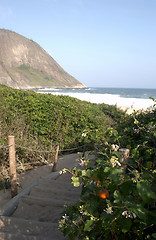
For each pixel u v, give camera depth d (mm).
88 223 1711
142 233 1625
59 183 4703
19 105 7336
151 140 2689
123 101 36250
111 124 10797
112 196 1806
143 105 29094
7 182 4574
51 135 7750
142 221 1543
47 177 5266
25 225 2916
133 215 1500
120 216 1570
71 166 6113
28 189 4324
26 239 2523
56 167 6277
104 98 42688
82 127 8586
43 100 7773
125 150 1932
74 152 8539
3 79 188375
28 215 3369
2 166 5078
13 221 3002
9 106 7043
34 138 7250
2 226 2898
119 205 1556
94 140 8125
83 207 1854
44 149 6945
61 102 8320
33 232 2762
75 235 1890
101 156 2725
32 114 7355
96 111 10125
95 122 8891
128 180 1606
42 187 4332
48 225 2877
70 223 2084
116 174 1635
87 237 1758
